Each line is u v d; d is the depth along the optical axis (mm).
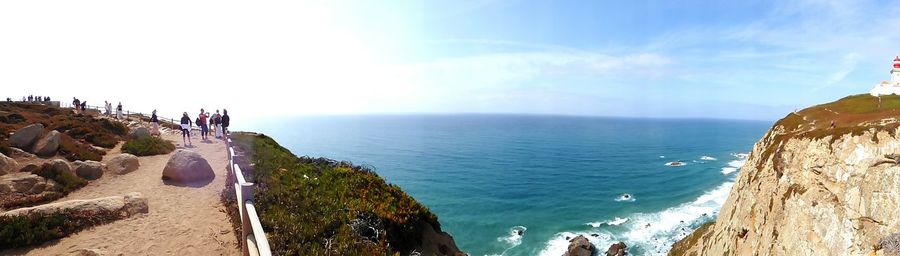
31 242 10961
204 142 33219
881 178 20047
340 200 15578
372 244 12375
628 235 47812
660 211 58062
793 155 27016
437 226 18812
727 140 189750
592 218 54469
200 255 10617
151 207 14492
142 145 26000
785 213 25266
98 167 18859
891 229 18812
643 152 132250
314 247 10734
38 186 15789
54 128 26828
